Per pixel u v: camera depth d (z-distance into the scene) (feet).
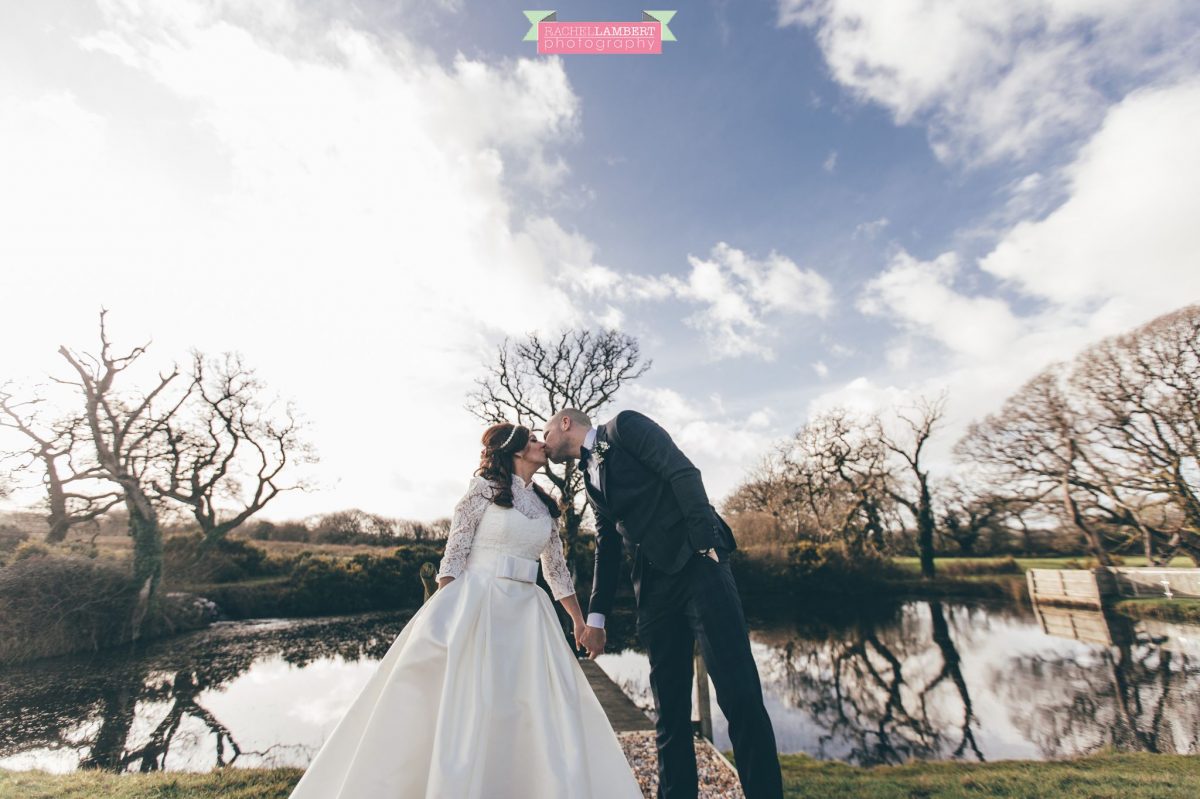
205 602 49.03
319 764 5.65
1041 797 11.43
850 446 78.89
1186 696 24.25
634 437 7.41
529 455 7.89
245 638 41.27
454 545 6.78
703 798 9.20
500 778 5.52
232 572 55.62
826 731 21.01
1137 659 33.17
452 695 5.58
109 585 39.14
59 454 43.91
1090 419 68.59
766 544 71.92
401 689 5.68
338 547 66.80
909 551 77.82
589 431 8.34
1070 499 69.77
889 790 12.21
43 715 23.25
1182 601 50.85
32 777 12.96
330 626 46.78
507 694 5.93
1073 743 18.84
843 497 77.05
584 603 51.08
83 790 11.73
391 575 57.00
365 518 70.49
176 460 53.06
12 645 33.04
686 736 7.21
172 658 34.81
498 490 7.17
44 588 35.83
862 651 38.04
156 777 12.80
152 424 49.06
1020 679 29.30
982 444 77.87
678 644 7.32
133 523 42.14
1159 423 62.85
